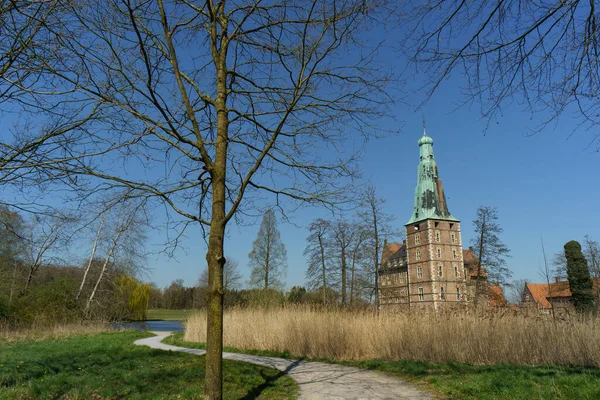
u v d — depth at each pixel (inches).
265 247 1660.9
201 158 228.7
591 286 1238.3
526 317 427.8
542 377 299.4
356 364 442.3
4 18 191.2
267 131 286.0
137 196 232.7
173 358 441.4
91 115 209.2
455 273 2790.4
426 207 2869.1
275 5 240.7
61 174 211.3
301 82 232.4
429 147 2992.1
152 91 212.1
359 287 1129.4
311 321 546.0
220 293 216.5
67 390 282.5
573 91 163.2
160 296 3373.5
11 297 1013.2
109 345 629.9
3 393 272.2
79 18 200.8
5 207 232.4
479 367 369.7
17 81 197.2
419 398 278.8
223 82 250.1
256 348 593.3
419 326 468.8
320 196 276.8
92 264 1170.0
